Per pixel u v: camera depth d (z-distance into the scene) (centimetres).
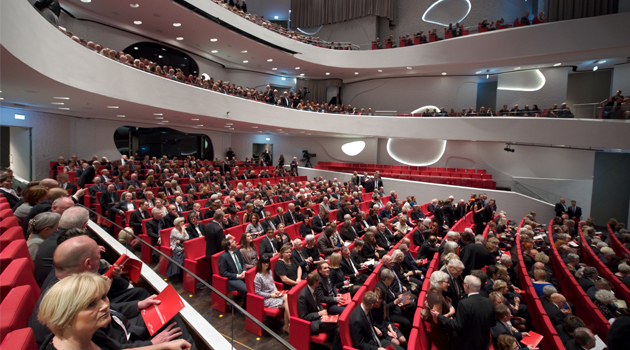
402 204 981
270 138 2014
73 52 634
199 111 1077
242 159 1892
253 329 217
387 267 461
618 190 1388
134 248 337
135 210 653
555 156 1412
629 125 1104
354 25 1938
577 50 1280
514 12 1680
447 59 1537
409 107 1825
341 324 324
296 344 358
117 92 781
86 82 678
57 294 121
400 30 1905
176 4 1075
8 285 186
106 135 1258
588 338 313
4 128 992
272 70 1872
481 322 299
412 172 1636
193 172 1205
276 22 2064
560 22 1294
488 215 1035
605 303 432
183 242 521
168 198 830
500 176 1525
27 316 170
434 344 347
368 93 1936
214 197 770
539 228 905
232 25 1285
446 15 1788
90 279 128
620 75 1380
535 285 469
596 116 1173
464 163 1622
